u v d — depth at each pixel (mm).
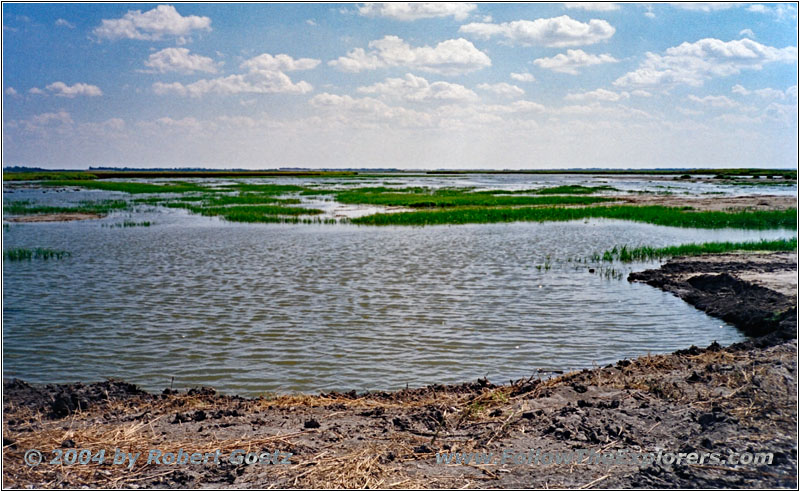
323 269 19406
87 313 13680
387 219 35875
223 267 19781
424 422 7258
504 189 76125
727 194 60469
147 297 15320
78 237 28078
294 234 29281
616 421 7109
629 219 35906
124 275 18359
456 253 22906
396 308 14219
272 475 5863
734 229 30578
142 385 9484
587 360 10695
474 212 39625
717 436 6648
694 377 8500
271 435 6852
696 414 7238
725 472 5883
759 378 8094
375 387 9438
